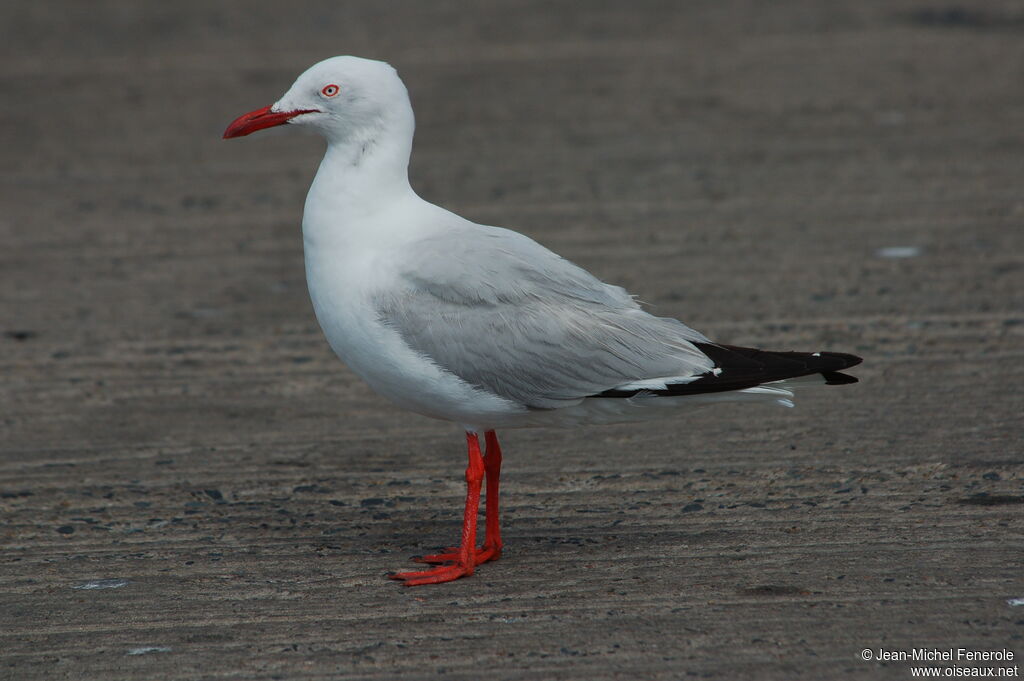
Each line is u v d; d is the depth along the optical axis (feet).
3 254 59.77
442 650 25.73
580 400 29.30
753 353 29.22
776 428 38.50
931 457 35.45
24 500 34.81
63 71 102.83
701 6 128.77
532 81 94.43
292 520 33.42
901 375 41.88
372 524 33.12
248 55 106.32
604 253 56.75
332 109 29.99
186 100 90.89
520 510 33.65
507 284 29.12
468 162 73.51
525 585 28.84
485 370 28.86
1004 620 26.08
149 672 25.29
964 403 39.29
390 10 130.00
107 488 35.63
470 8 130.82
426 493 35.17
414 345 28.94
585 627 26.50
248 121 30.25
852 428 38.01
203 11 132.16
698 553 30.19
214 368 45.75
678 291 51.34
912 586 27.78
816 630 25.96
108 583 29.58
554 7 130.72
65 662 25.80
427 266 29.14
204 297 53.62
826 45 103.86
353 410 41.86
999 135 74.08
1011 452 35.42
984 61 94.43
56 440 39.27
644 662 24.93
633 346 29.17
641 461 36.65
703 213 62.59
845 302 49.29
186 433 39.81
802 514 32.32
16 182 72.49
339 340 29.96
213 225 64.13
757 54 101.65
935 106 81.76
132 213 66.44
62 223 64.75
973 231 57.36
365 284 29.37
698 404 29.53
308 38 114.11
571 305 29.43
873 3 124.98
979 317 46.91
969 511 31.81
